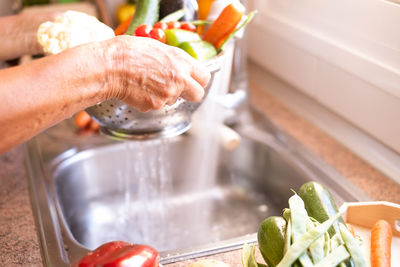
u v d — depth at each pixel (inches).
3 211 31.6
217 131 40.6
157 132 28.3
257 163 41.0
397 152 33.3
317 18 38.2
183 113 27.9
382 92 32.7
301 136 39.6
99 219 39.8
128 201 41.7
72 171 38.5
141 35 25.9
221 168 43.5
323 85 39.1
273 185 39.8
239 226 39.0
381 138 33.9
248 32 49.0
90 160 39.4
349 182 32.4
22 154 39.3
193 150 42.1
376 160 34.4
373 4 32.1
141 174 41.8
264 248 22.4
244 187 42.4
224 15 28.0
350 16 34.6
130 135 28.2
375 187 31.9
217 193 43.1
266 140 40.1
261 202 40.6
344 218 27.3
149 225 39.8
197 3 34.3
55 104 21.2
